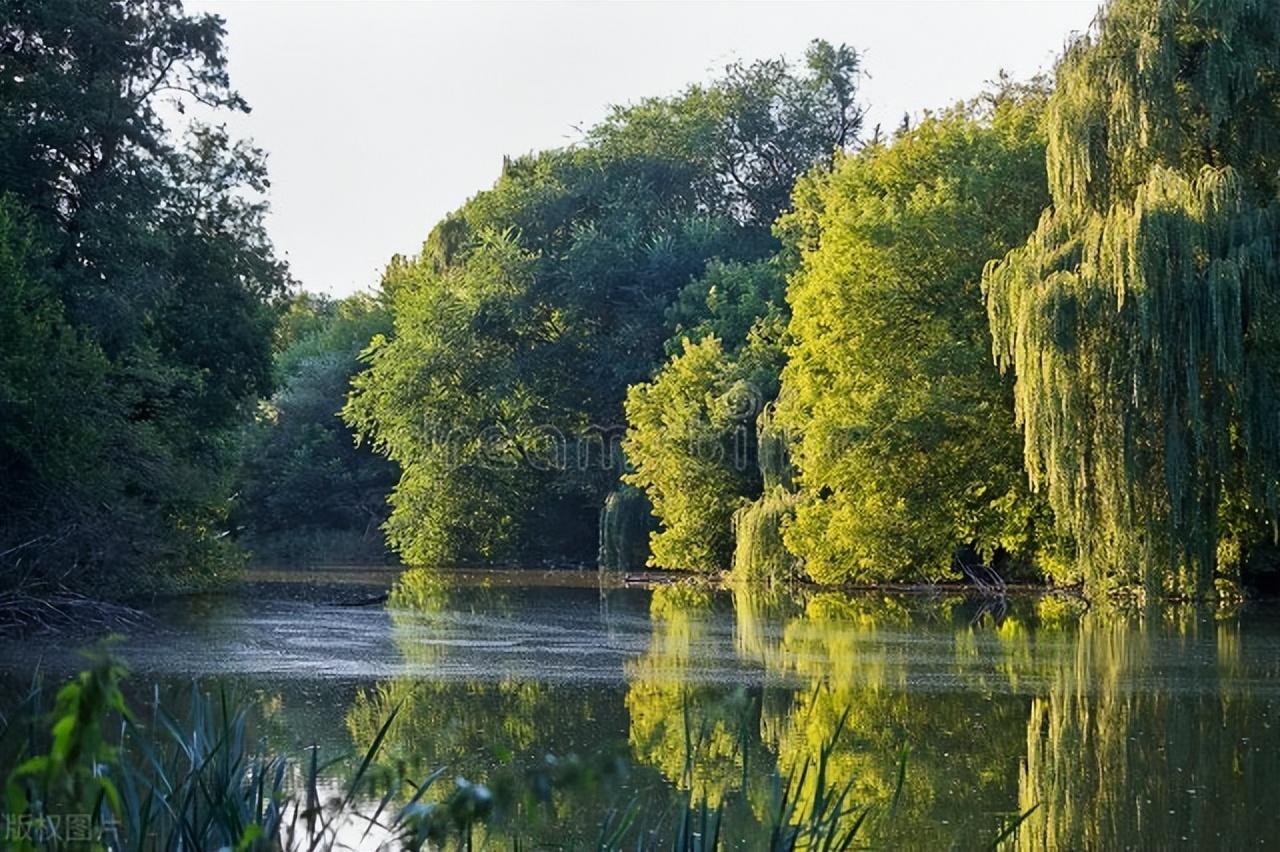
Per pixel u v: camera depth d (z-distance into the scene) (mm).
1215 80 31812
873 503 43000
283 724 17922
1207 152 33219
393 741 16688
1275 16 32250
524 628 31719
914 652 26391
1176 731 17797
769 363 54125
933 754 16391
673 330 62250
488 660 25250
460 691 21141
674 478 52594
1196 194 30031
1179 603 35844
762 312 58875
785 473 48344
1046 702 20094
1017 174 42062
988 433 41781
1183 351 29703
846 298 43312
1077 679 22453
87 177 37125
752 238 71938
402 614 35562
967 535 42938
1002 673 23219
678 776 14789
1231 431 31078
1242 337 29906
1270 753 16391
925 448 42219
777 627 31812
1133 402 30000
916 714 19125
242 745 8023
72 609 30469
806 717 18906
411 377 65125
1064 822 13188
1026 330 31094
